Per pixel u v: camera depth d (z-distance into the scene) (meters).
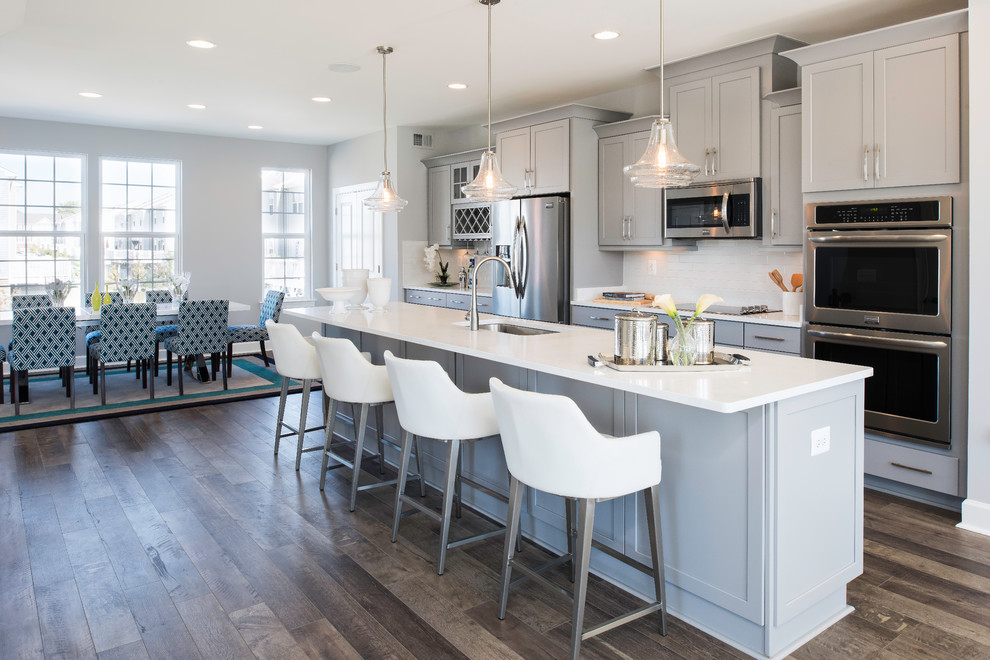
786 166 4.31
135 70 5.11
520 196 6.13
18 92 5.83
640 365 2.49
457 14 3.89
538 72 5.11
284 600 2.56
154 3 3.74
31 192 7.16
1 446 4.50
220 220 8.05
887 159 3.54
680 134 4.89
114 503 3.52
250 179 8.22
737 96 4.52
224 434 4.81
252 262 8.29
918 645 2.27
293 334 3.98
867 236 3.63
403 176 7.44
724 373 2.42
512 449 2.28
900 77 3.47
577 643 2.13
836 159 3.75
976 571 2.79
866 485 3.80
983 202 3.11
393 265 7.53
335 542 3.06
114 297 6.55
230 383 6.46
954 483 3.38
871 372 2.47
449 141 7.71
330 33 4.24
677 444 2.41
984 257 3.12
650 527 2.29
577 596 2.12
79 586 2.66
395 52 4.62
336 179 8.56
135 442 4.61
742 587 2.23
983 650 2.24
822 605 2.41
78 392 6.07
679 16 3.93
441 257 7.76
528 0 3.69
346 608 2.51
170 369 6.40
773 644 2.20
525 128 5.94
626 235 5.46
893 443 3.62
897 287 3.53
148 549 2.99
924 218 3.40
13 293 7.11
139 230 7.70
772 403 2.12
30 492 3.67
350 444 4.57
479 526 3.25
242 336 6.72
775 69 4.36
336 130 7.60
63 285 6.03
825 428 2.33
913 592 2.63
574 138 5.52
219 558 2.90
